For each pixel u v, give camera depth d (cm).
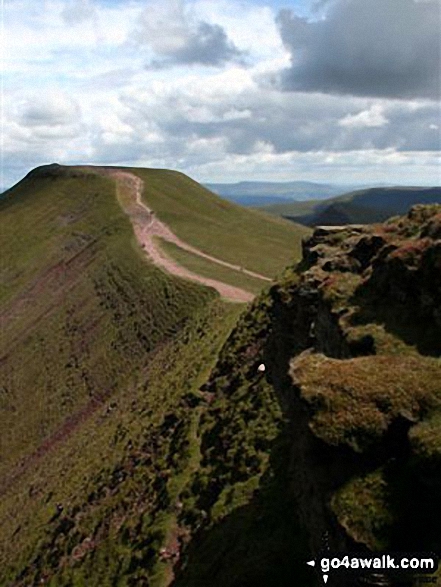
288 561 2170
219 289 9456
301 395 1692
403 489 1455
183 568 2977
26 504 6406
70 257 17075
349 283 2388
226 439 3903
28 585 4281
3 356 12594
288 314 2992
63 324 12356
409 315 1980
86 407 9031
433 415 1538
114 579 3475
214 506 3234
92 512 4491
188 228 17162
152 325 9669
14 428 9775
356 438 1562
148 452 4728
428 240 2086
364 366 1741
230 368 5059
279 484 2894
